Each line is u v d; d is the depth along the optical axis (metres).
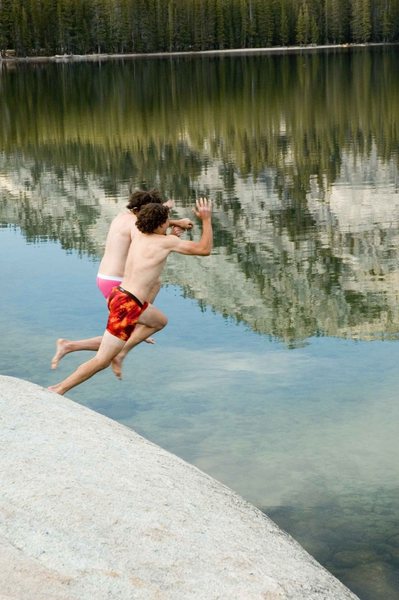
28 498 4.10
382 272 11.93
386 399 7.30
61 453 4.67
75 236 15.08
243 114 36.56
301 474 6.01
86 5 126.25
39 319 9.93
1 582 3.47
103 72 82.31
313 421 6.90
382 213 16.05
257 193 18.80
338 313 10.02
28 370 8.25
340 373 8.00
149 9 129.88
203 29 132.25
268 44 136.38
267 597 3.71
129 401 7.45
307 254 13.16
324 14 136.88
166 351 8.76
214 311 10.18
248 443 6.52
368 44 137.62
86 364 5.76
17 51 122.31
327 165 22.23
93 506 4.10
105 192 19.70
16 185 21.19
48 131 33.66
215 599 3.58
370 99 40.22
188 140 28.84
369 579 4.79
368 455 6.26
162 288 11.38
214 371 8.14
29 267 12.74
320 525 5.34
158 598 3.51
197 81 62.25
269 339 9.08
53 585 3.49
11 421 5.04
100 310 10.25
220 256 13.20
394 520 5.38
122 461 4.79
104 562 3.68
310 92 46.53
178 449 6.46
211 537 4.12
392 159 22.52
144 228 5.68
